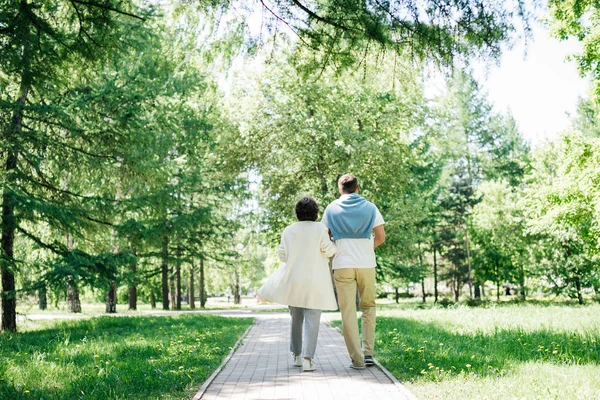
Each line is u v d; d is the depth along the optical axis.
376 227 6.25
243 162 27.34
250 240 33.62
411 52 5.77
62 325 14.37
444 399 4.42
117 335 11.10
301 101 26.16
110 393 4.87
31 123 14.23
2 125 13.13
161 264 32.28
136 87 15.44
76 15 7.34
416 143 29.88
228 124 27.27
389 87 6.41
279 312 26.98
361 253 6.14
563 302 32.09
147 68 17.69
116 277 14.49
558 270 31.16
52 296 14.22
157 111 16.75
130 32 12.88
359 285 6.24
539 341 8.00
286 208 26.72
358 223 6.17
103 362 6.69
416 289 67.44
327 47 6.03
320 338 9.94
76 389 5.11
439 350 6.90
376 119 26.34
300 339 6.53
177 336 10.13
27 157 13.85
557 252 31.17
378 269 29.88
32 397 4.81
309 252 6.15
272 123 26.12
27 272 14.04
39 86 8.73
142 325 13.94
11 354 7.68
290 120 25.50
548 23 5.52
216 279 51.22
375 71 6.22
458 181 50.56
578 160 17.47
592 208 18.06
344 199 6.33
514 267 40.62
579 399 4.32
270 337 10.82
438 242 45.09
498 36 5.43
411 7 5.50
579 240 29.28
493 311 16.39
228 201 30.14
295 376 5.80
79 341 9.80
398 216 26.80
